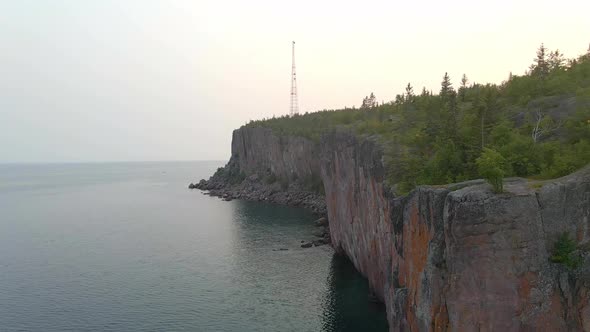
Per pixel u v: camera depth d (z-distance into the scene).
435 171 37.62
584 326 23.25
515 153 32.38
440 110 51.91
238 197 163.75
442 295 27.05
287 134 163.00
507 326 24.52
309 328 46.31
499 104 45.34
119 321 48.47
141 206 144.38
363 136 61.19
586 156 28.95
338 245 74.75
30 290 58.59
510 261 24.50
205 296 55.88
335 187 75.00
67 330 46.38
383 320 47.84
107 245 84.81
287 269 67.00
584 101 40.59
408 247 33.53
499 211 24.53
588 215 24.23
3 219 118.62
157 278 63.53
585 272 23.48
